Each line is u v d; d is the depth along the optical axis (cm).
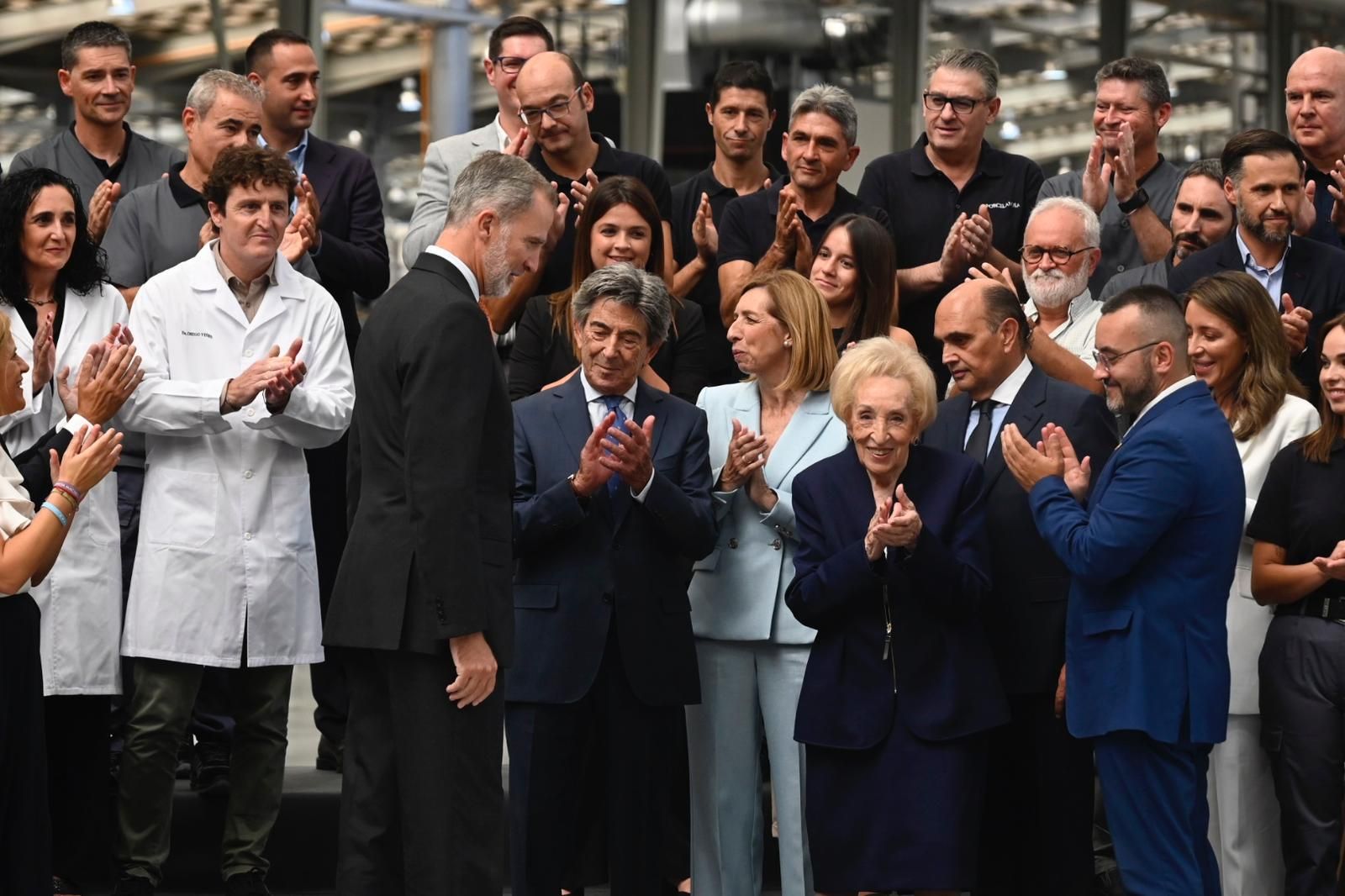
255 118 1945
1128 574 1563
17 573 1486
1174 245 2084
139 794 1702
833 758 1616
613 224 1866
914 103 4103
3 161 3038
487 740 1479
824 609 1602
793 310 1753
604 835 1725
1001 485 1689
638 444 1612
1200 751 1591
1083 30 4494
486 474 1479
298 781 1977
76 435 1554
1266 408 1766
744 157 2203
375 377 1480
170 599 1708
